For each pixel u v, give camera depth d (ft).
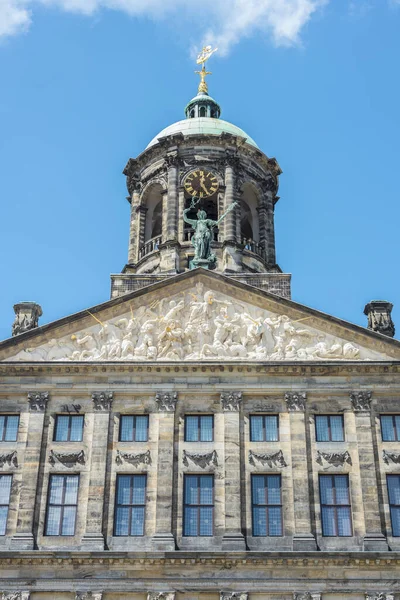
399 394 154.81
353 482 147.95
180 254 188.14
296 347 158.61
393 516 146.00
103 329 160.56
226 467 148.66
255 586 138.72
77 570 140.67
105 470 149.07
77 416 155.43
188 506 147.23
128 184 211.41
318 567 140.05
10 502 147.23
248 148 203.21
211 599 138.51
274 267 196.95
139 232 199.31
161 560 140.15
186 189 197.98
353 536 144.15
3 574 140.46
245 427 153.07
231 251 186.91
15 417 155.53
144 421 154.51
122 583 139.33
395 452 150.30
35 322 168.35
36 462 149.69
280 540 143.84
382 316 167.53
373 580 138.82
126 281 179.32
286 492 147.23
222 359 157.28
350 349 157.79
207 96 224.74
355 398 153.99
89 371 156.87
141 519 146.30
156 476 148.77
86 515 145.48
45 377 156.97
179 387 155.43
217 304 162.81
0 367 156.56
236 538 142.72
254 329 159.63
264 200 204.03
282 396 155.53
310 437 152.05
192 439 152.56
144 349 158.40
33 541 143.33
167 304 163.12
